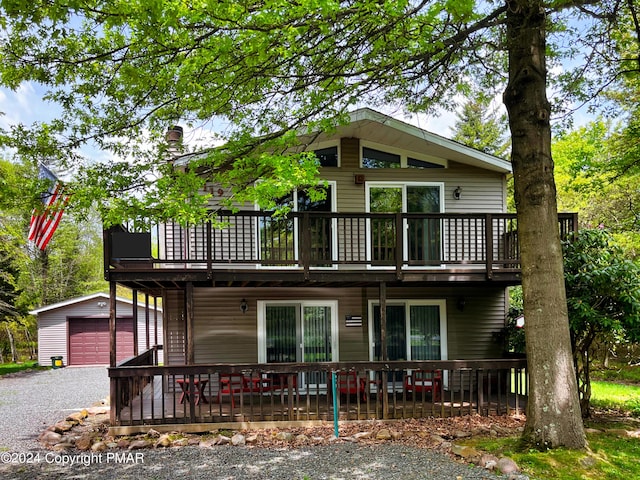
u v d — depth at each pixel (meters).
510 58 6.36
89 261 28.62
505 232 9.33
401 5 5.33
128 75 5.89
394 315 10.76
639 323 7.48
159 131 7.23
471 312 10.92
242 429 7.73
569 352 5.96
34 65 5.76
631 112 12.48
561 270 6.06
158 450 6.77
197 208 6.59
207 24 5.54
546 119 6.14
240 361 10.18
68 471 5.92
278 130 7.87
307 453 6.40
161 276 8.03
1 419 9.45
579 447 5.75
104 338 20.48
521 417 8.03
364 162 10.67
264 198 6.43
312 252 10.15
